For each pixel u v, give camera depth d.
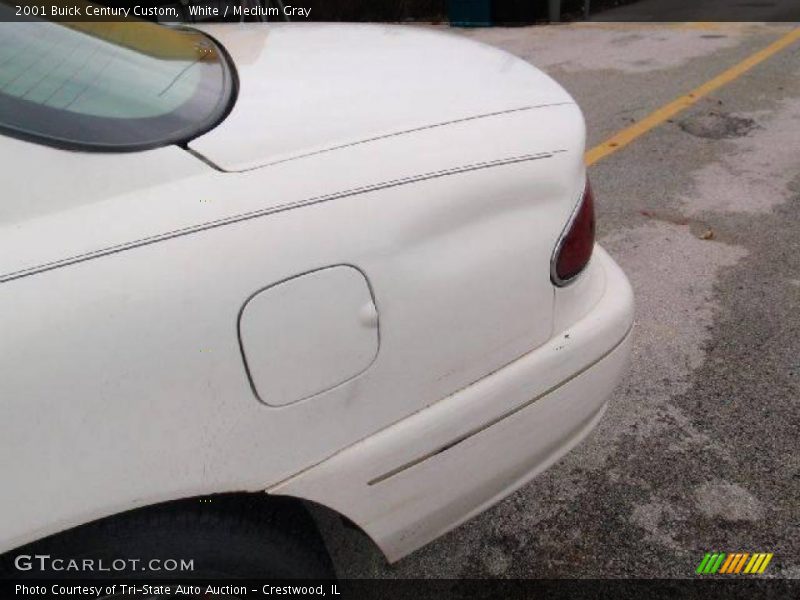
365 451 1.19
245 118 1.24
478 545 1.82
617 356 1.52
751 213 3.39
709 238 3.19
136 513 1.10
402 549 1.36
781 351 2.41
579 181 1.40
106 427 0.98
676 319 2.64
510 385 1.32
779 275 2.86
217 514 1.17
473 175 1.22
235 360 1.03
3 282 0.94
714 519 1.83
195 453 1.05
